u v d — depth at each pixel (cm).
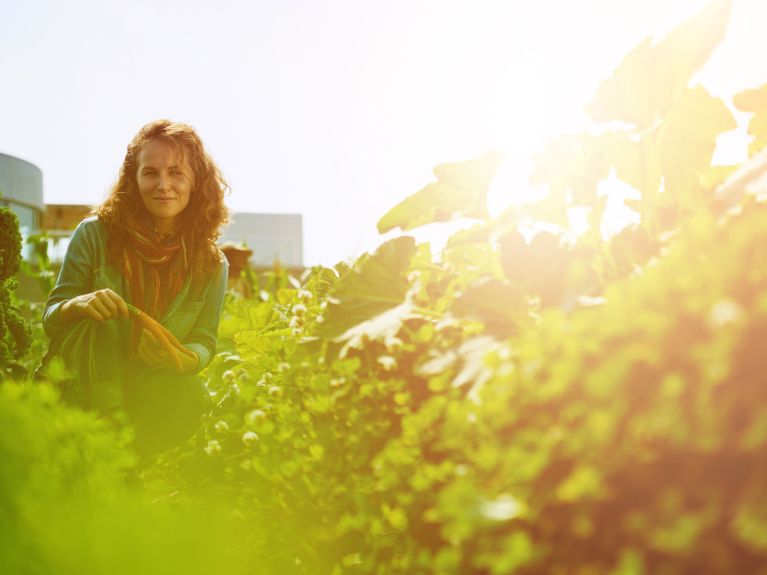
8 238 383
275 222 2852
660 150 160
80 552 86
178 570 91
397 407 141
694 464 67
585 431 73
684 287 71
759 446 63
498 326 121
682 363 70
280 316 310
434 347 134
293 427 158
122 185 285
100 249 278
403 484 120
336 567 124
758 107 161
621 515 73
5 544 84
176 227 292
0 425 96
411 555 111
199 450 204
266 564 139
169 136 282
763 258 71
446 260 187
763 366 64
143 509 98
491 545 85
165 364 271
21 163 2117
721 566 64
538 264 125
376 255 161
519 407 85
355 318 154
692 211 146
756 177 106
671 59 144
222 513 107
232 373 257
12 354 386
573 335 80
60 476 102
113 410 249
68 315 258
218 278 301
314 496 142
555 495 79
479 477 89
